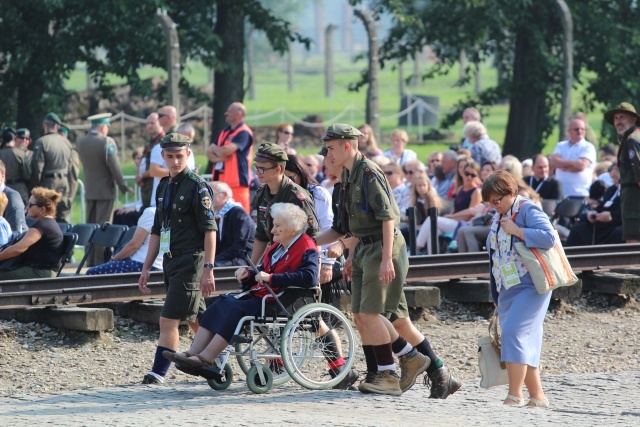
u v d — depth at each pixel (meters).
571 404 19.05
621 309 28.91
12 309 25.27
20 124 60.84
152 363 22.94
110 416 17.47
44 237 26.78
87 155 38.47
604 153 46.03
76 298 24.89
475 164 35.00
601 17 65.06
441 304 28.25
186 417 17.20
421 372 19.52
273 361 20.86
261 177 20.44
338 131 18.95
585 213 35.03
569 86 50.78
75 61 59.41
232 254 26.28
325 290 22.03
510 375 18.34
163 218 20.75
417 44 67.19
